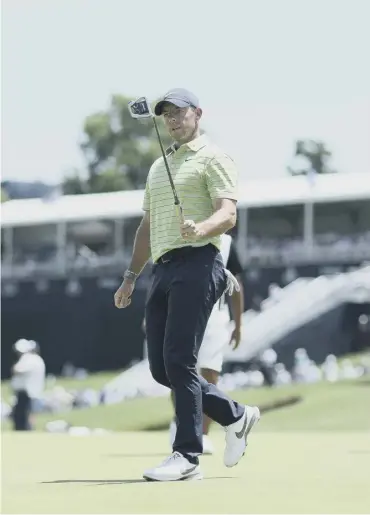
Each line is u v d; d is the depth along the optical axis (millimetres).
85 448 35125
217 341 32844
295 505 18375
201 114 23922
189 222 22547
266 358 182875
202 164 23547
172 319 23391
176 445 23547
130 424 116938
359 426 97562
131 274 25344
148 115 23047
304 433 43312
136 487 21672
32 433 44000
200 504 18547
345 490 20891
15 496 20172
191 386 23500
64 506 18438
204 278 23312
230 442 24500
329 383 134250
